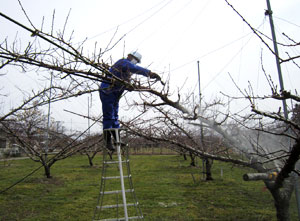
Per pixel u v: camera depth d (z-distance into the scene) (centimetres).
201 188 1148
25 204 937
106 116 453
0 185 1276
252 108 388
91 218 769
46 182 1344
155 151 3675
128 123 524
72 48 334
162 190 1124
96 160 2791
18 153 3078
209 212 799
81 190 1166
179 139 635
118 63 425
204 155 532
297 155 404
